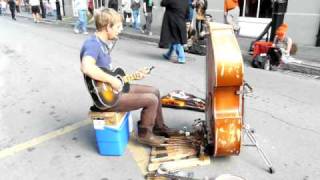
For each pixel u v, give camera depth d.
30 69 6.53
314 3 8.41
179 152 3.02
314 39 8.64
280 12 6.75
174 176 2.66
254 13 10.30
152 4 12.00
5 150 3.23
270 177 2.72
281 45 6.50
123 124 3.09
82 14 12.26
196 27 8.64
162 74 5.92
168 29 6.77
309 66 6.30
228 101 2.69
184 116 3.94
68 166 2.93
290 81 5.64
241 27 10.60
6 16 24.94
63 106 4.38
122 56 7.73
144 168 2.87
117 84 2.76
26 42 10.28
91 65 2.69
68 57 7.64
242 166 2.87
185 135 3.31
